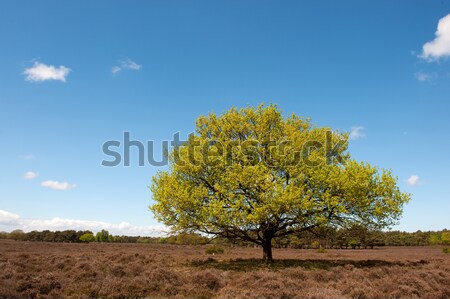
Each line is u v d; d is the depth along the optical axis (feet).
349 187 71.20
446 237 366.43
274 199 67.72
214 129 85.15
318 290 50.49
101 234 335.06
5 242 209.77
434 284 56.65
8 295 46.03
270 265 79.82
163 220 77.36
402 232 407.44
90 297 48.08
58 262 79.77
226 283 57.11
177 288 52.16
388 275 63.82
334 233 84.53
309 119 88.94
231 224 72.02
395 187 77.36
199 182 80.43
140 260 93.86
